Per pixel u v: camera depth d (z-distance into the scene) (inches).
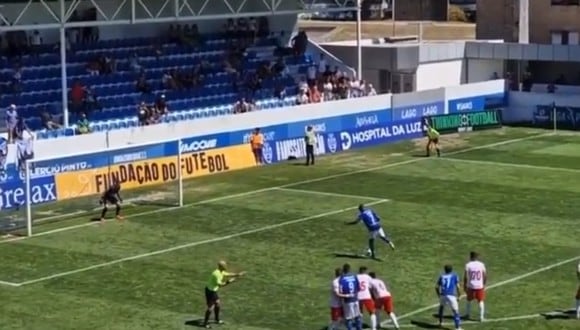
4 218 2112.5
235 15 2903.5
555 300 1617.9
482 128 3105.3
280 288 1678.2
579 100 3129.9
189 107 2888.8
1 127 2507.4
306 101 3011.8
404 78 3257.9
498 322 1519.4
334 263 1811.0
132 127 2536.9
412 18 5022.1
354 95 3100.4
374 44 3363.7
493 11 3907.5
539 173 2536.9
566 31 3690.9
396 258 1839.3
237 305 1599.4
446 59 3324.3
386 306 1472.7
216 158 2564.0
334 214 2146.9
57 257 1856.5
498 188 2380.7
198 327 1507.1
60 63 2714.1
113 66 2856.8
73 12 2787.9
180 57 3014.3
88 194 2265.0
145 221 2098.9
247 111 2778.1
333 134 2819.9
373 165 2635.3
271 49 3196.4
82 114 2642.7
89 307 1593.3
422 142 2940.5
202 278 1731.1
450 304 1485.0
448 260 1828.2
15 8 2778.1
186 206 2220.7
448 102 3085.6
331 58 3253.0
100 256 1859.0
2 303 1614.2
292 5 3213.6
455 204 2233.0
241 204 2236.7
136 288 1681.8
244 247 1909.4
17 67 2726.4
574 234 1998.0
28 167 2063.2
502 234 1995.6
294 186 2410.2
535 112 3184.1
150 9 3034.0
